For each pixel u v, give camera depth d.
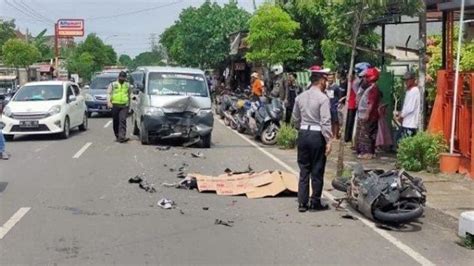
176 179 11.73
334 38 21.56
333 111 17.84
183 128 16.73
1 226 8.02
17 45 58.69
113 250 7.01
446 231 8.12
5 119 18.31
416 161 12.45
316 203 9.20
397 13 14.38
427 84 15.16
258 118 17.88
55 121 18.48
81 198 9.86
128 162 13.88
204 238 7.59
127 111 17.89
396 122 15.03
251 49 29.05
